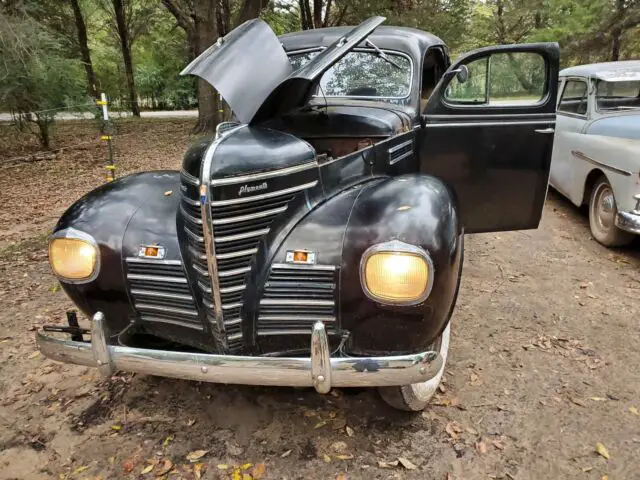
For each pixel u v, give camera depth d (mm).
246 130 2629
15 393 3029
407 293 2105
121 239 2523
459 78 3521
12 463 2488
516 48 3518
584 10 17625
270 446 2555
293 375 2066
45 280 4676
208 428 2695
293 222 2375
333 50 2881
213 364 2115
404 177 2590
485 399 2887
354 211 2332
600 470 2373
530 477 2340
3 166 10344
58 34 13461
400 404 2621
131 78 23578
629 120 5234
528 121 3643
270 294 2303
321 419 2734
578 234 5609
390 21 16266
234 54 3008
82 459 2506
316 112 3166
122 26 23234
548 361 3246
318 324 2002
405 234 2139
